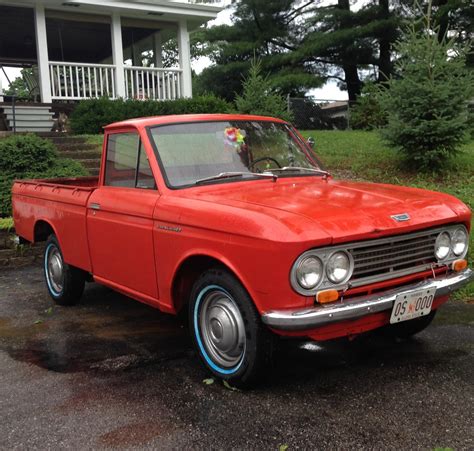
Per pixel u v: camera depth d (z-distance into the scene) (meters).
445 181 9.50
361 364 3.83
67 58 19.11
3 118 13.84
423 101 9.42
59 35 16.91
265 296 3.08
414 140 9.69
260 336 3.22
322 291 3.03
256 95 14.02
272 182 4.16
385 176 10.11
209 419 3.09
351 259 3.14
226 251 3.27
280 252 2.96
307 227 3.01
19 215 6.21
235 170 4.20
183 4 15.41
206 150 4.22
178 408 3.23
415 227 3.36
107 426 3.05
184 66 16.56
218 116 4.52
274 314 3.03
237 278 3.30
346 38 25.72
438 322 4.68
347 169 10.89
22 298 5.85
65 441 2.91
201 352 3.66
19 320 5.10
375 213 3.31
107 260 4.52
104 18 15.30
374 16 26.47
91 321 5.04
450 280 3.58
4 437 2.97
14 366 3.97
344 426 2.97
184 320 4.99
